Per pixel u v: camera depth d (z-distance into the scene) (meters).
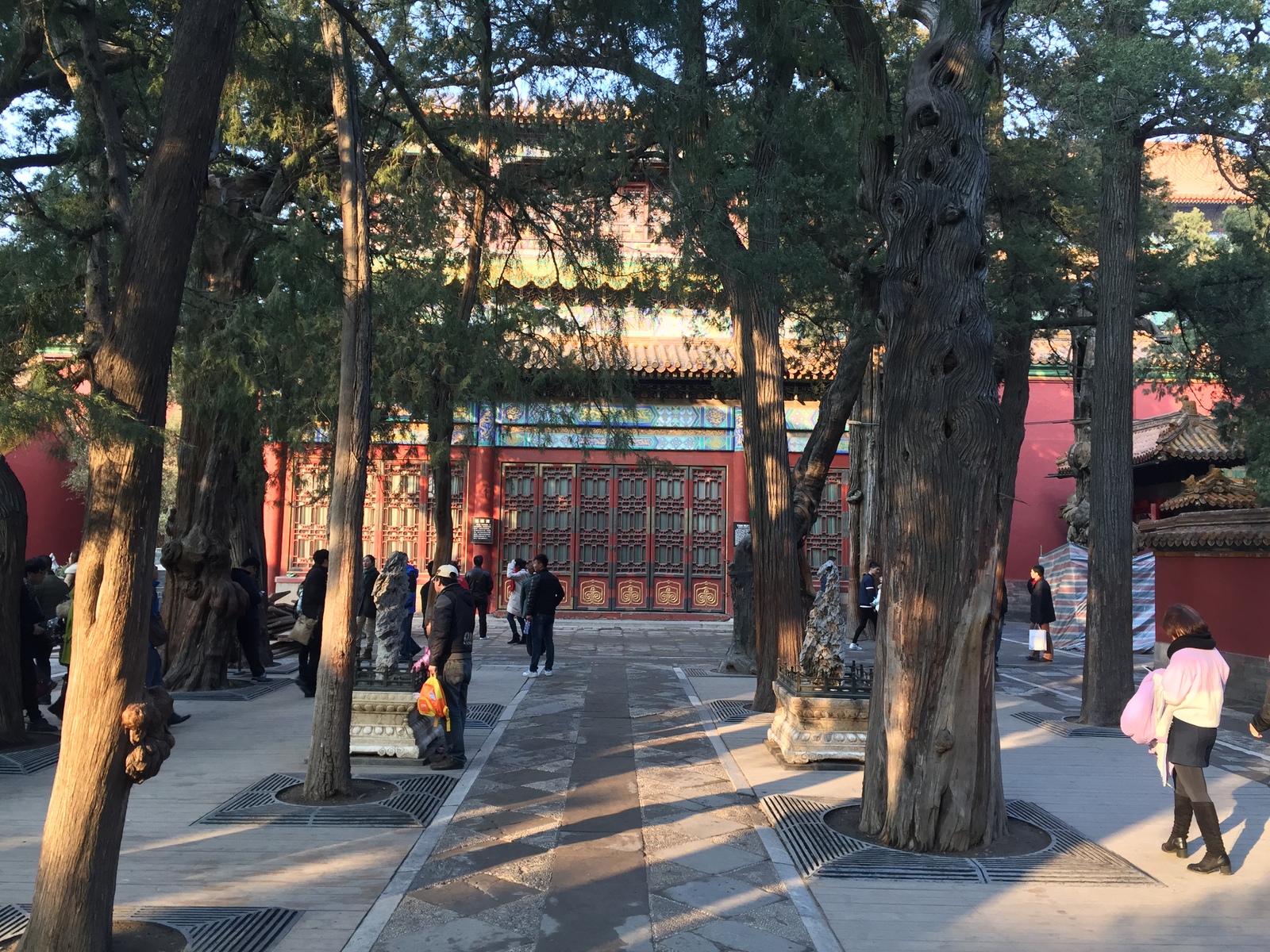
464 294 10.96
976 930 4.72
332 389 11.19
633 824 6.52
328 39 7.75
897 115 11.15
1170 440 22.70
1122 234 11.70
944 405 6.29
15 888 5.01
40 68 8.38
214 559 12.84
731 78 10.57
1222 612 14.17
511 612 20.09
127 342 4.04
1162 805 7.27
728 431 25.62
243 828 6.29
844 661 8.77
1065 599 21.70
